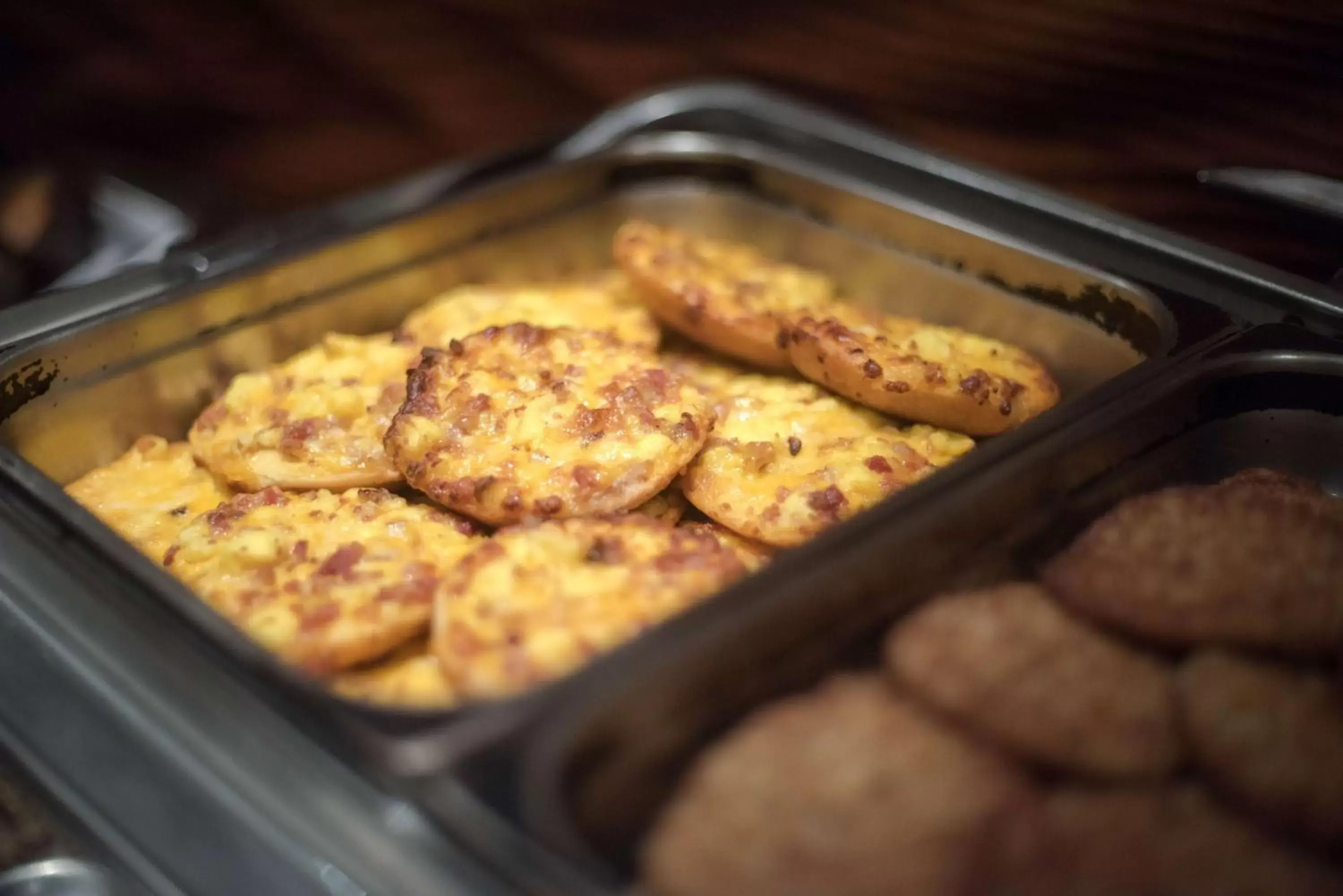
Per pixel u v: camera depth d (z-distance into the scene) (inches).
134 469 22.6
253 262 24.0
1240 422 21.0
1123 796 16.3
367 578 19.4
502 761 15.7
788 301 24.6
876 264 25.9
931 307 25.4
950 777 16.3
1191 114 27.4
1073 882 15.6
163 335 23.1
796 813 16.1
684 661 16.4
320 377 23.4
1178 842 15.9
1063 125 29.5
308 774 15.9
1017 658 17.5
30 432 22.1
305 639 18.6
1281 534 19.0
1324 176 25.5
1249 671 17.3
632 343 23.7
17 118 42.8
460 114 40.1
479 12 40.3
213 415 22.9
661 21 37.4
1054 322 24.0
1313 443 21.0
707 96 29.1
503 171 27.6
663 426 21.0
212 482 22.3
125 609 17.6
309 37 42.8
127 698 17.3
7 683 18.3
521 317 24.4
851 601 17.6
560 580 18.5
